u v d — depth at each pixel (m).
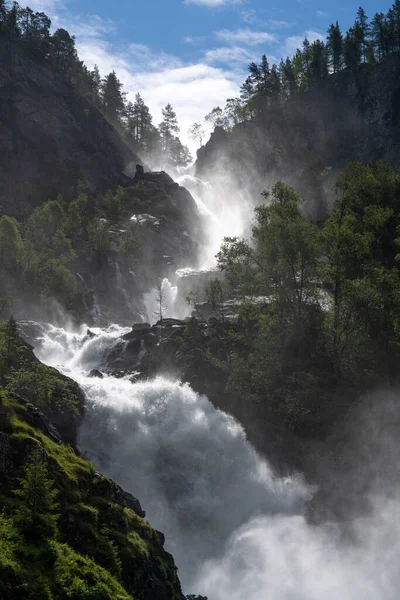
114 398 67.62
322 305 83.31
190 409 70.19
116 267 132.75
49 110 186.38
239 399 73.25
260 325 85.69
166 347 80.12
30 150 176.38
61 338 93.62
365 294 74.81
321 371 77.56
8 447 37.69
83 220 153.75
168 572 41.12
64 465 40.50
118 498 42.31
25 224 143.25
